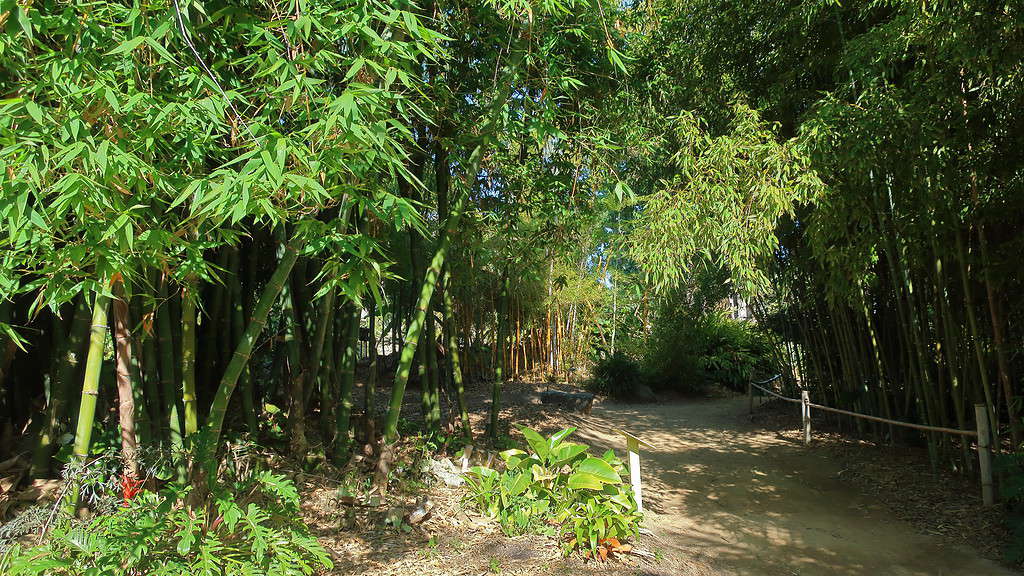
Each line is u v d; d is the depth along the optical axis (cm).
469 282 687
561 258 586
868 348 678
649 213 431
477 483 415
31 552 206
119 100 179
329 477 403
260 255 475
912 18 384
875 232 469
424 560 304
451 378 875
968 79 400
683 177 505
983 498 428
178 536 224
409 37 321
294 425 423
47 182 171
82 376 341
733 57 593
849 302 576
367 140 190
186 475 307
